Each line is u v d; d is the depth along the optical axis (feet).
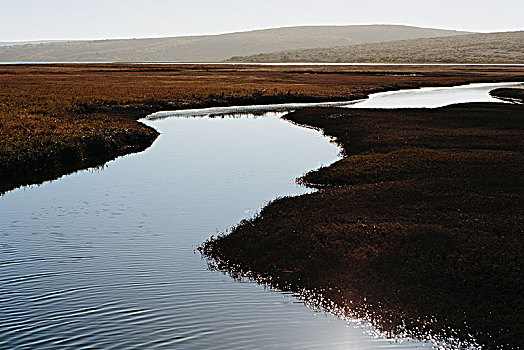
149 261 36.91
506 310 29.40
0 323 27.32
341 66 567.18
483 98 201.16
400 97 211.41
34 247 39.63
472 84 295.48
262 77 311.68
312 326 28.07
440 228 41.70
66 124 105.91
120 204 53.98
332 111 138.51
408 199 51.31
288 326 27.99
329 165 74.54
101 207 52.65
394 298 31.17
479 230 41.47
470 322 28.43
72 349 25.14
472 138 90.89
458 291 31.60
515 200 50.83
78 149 84.12
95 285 32.42
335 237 40.01
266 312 29.48
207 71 390.01
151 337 26.43
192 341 26.20
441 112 129.18
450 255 36.06
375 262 35.45
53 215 49.42
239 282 33.55
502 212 46.80
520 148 81.61
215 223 46.93
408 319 28.91
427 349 26.07
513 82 311.88
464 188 55.52
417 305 30.30
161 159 82.43
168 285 32.73
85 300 30.27
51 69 390.42
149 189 61.16
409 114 127.13
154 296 31.09
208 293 31.78
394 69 469.98
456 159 71.31
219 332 27.09
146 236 42.88
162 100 170.81
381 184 58.08
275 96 194.90
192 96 186.39
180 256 38.04
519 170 64.44
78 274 34.19
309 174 67.92
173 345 25.75
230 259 37.37
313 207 49.08
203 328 27.48
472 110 131.85
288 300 31.14
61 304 29.68
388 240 39.14
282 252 37.93
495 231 41.42
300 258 36.86
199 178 67.46
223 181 65.62
